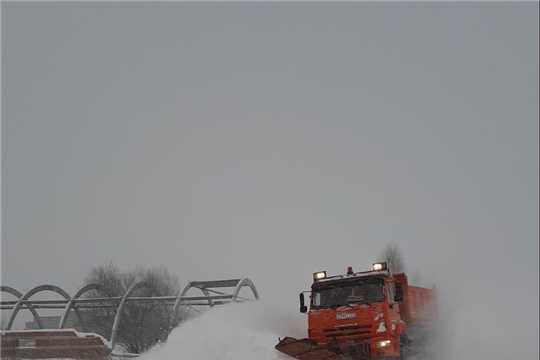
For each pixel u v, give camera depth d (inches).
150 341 1311.5
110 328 1355.8
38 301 1251.2
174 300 1136.2
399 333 598.5
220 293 1184.8
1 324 1263.5
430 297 786.2
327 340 591.5
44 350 964.0
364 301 593.6
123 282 1723.7
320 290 620.1
